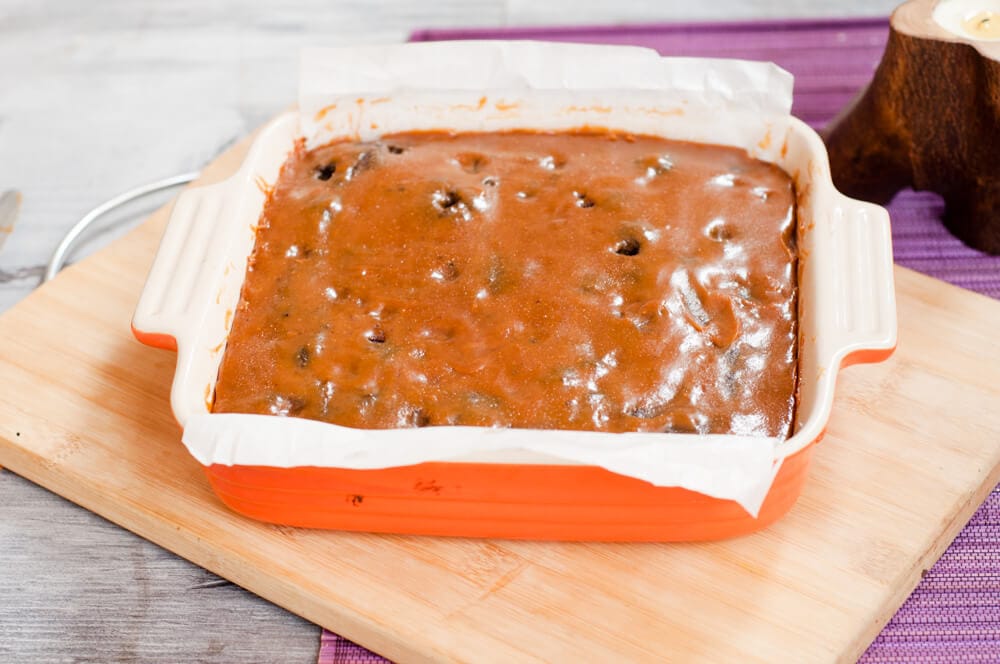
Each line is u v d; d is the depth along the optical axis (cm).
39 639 74
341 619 72
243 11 108
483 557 73
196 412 72
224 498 74
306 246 80
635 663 70
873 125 88
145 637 74
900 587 73
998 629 74
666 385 74
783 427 73
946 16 86
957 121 85
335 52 84
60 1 109
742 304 77
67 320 83
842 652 70
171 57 104
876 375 80
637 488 70
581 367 74
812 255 76
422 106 85
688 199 81
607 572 73
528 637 71
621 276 77
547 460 69
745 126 83
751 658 70
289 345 76
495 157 84
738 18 105
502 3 107
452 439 69
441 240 79
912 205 92
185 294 75
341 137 86
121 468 77
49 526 78
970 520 77
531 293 77
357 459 69
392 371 75
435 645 71
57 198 94
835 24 103
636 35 102
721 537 73
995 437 77
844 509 75
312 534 74
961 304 83
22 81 103
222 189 80
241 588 75
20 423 79
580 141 85
